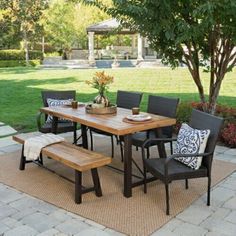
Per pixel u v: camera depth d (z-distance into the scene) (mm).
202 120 3688
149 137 4410
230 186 3982
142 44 21062
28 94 10477
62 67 20172
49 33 24906
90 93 10461
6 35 23906
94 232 3027
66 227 3109
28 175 4383
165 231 3037
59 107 5059
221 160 4855
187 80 13047
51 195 3785
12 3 22797
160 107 4750
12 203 3598
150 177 3998
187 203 3566
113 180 4223
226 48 5297
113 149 5207
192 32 4609
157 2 4582
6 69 19188
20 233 3006
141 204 3566
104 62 22000
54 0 24344
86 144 5148
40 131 5184
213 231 3023
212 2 4238
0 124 6977
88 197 3729
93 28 19938
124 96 5422
